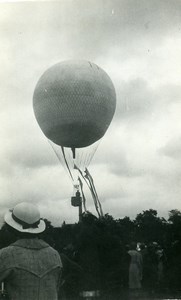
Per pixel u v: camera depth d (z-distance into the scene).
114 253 7.35
